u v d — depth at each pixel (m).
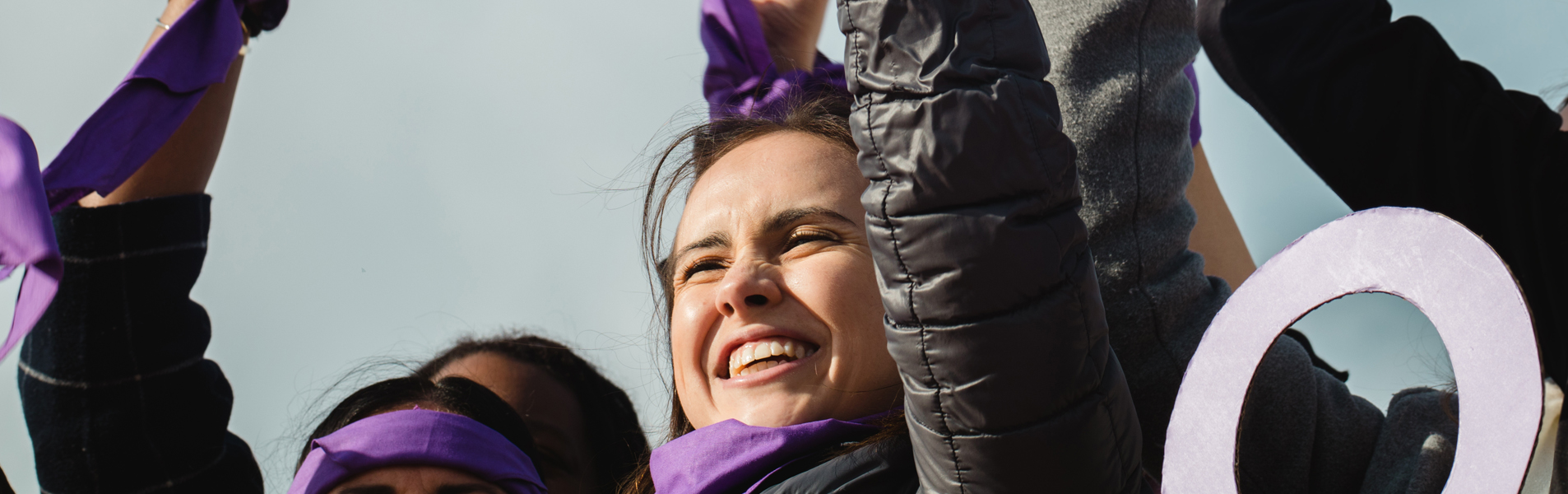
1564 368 2.00
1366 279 1.44
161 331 3.07
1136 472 1.88
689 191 2.85
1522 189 2.10
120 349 3.02
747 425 2.19
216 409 3.18
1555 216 2.04
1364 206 2.45
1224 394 1.58
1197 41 3.05
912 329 1.74
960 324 1.69
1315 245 1.52
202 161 3.28
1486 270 1.29
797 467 2.12
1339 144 2.45
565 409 3.65
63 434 2.99
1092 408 1.73
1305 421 2.47
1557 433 1.82
